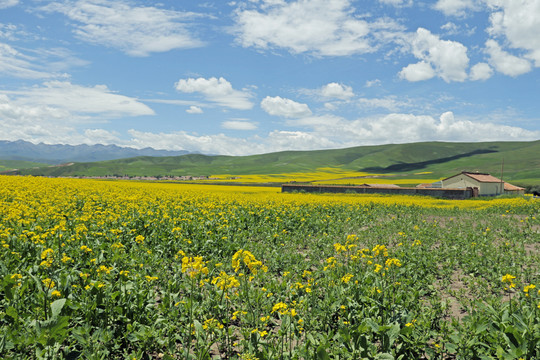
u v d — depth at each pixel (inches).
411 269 440.1
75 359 216.2
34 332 221.0
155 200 1135.6
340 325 270.8
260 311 307.4
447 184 3243.1
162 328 258.4
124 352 243.9
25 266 324.5
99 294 251.9
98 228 540.1
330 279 363.3
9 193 979.3
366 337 235.9
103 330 236.4
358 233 802.8
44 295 238.8
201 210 858.1
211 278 349.7
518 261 526.9
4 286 242.8
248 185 3873.0
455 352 232.4
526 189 3745.1
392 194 2486.5
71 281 277.4
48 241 402.0
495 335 230.8
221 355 257.3
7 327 216.1
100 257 345.4
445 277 472.7
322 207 1181.7
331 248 579.2
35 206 730.2
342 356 229.5
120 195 1104.2
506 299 375.9
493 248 607.8
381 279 331.9
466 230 855.1
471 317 253.9
